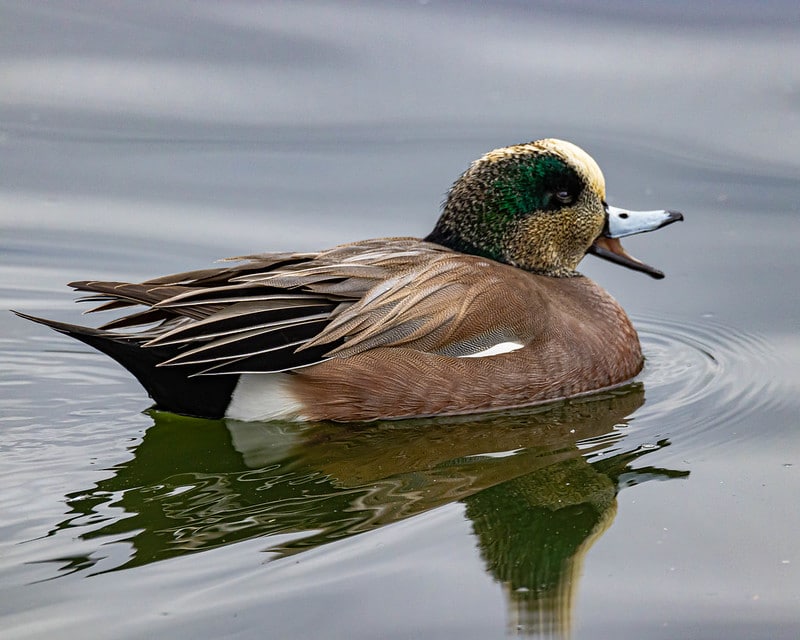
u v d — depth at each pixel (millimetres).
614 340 13836
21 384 13539
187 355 12008
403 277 12734
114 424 12609
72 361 14180
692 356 14719
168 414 12844
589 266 17516
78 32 21688
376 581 9672
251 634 8914
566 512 10984
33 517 10594
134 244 16938
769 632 9234
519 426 12703
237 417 12656
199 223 17453
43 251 16844
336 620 9156
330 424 12672
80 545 10086
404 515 10781
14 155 18844
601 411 13109
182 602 9258
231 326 12227
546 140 14367
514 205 14031
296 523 10547
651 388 13773
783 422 12789
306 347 12297
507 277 13258
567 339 13312
